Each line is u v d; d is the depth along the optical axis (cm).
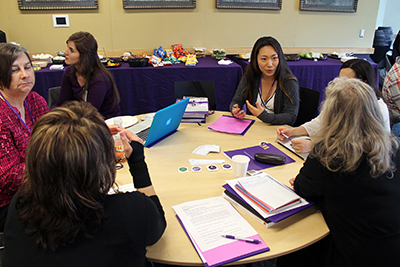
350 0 412
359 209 91
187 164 138
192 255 85
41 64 318
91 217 64
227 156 146
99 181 64
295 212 99
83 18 369
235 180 116
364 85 94
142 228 70
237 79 336
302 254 116
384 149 88
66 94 230
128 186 116
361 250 92
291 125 201
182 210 103
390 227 90
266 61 200
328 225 99
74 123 62
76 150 58
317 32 426
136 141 93
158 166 136
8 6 349
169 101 337
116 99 230
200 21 393
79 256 62
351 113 90
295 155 148
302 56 395
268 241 91
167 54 361
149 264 103
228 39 409
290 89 204
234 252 85
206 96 244
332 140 93
